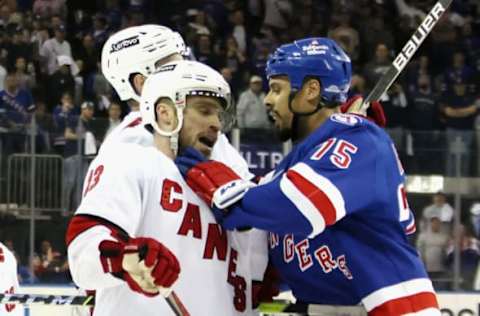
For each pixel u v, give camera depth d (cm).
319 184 661
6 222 1830
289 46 713
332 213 661
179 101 680
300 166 669
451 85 2636
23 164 1825
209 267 682
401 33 2836
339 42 2777
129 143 709
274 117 720
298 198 657
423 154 1889
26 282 1834
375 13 2839
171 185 675
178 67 687
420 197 1886
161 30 797
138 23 2777
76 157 1831
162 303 668
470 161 1883
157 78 686
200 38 2662
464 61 2738
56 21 2627
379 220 687
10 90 2441
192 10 2816
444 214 1880
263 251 726
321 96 706
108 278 639
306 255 699
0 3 2672
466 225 1880
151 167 671
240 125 2139
